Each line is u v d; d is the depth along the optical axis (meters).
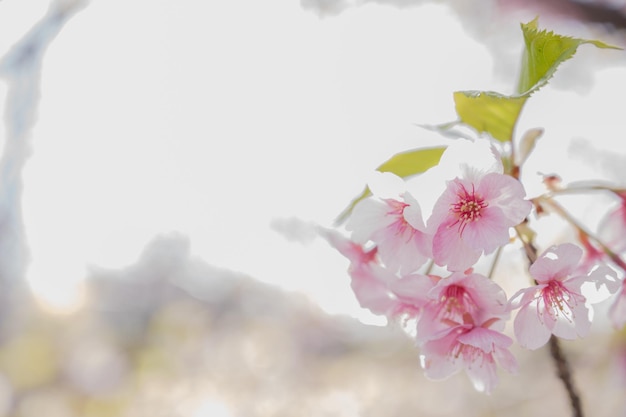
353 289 0.56
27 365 1.16
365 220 0.54
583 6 0.88
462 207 0.52
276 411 1.15
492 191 0.52
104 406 1.16
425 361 0.53
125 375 1.19
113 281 1.28
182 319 1.26
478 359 0.53
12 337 1.19
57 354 1.19
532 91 0.51
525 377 1.10
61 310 1.23
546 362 1.08
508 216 0.51
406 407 1.17
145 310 1.27
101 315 1.25
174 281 1.30
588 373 0.93
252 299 1.31
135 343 1.23
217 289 1.31
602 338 0.92
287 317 1.27
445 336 0.53
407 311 0.54
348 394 1.18
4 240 1.18
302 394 1.18
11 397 1.14
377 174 0.53
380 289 0.55
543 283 0.52
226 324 1.27
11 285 1.20
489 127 0.55
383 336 1.25
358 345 1.25
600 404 0.92
